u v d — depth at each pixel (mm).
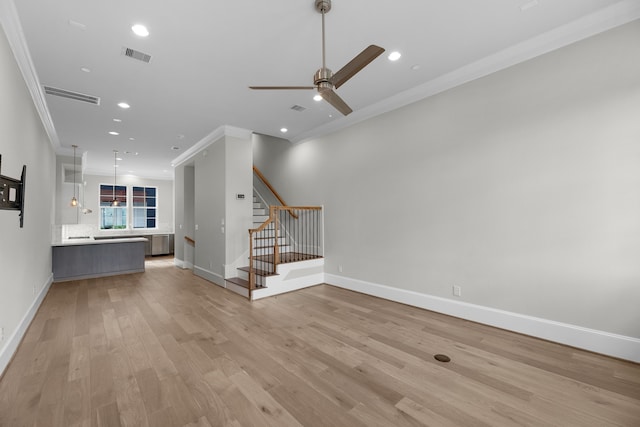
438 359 2480
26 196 3168
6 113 2385
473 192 3295
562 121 2689
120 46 2770
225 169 5160
